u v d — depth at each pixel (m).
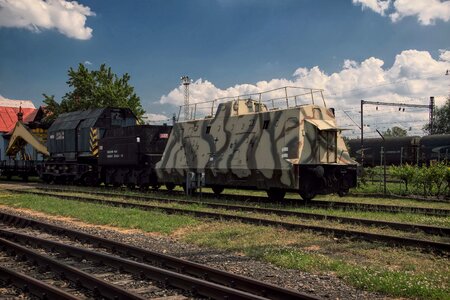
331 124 18.31
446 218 13.38
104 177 28.77
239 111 20.69
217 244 10.26
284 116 18.23
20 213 16.45
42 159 36.06
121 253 9.53
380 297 6.57
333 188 18.23
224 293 6.23
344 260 8.75
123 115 30.25
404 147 41.66
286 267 8.20
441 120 71.88
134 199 19.94
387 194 21.80
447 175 20.47
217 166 20.42
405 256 8.95
